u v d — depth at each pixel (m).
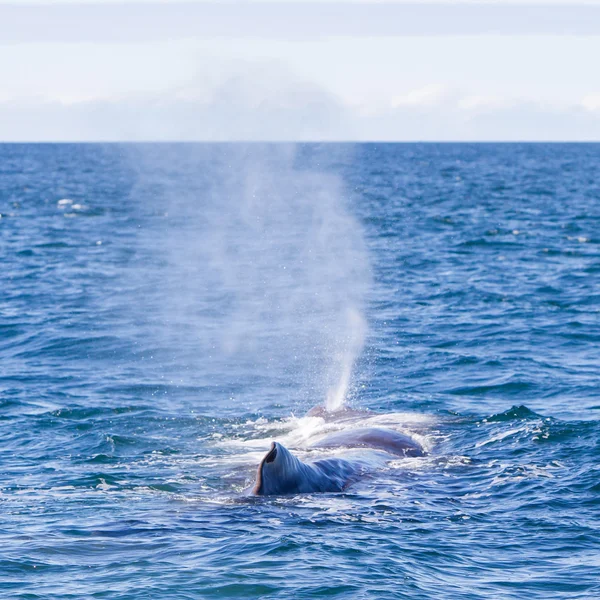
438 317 118.31
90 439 67.12
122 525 46.41
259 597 37.72
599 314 118.81
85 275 158.88
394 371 91.00
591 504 50.91
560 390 81.56
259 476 51.94
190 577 39.59
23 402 78.44
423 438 66.44
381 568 40.91
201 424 72.31
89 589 38.31
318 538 44.62
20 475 57.16
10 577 39.50
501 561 42.38
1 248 195.50
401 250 191.50
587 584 39.69
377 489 53.56
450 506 50.59
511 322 113.94
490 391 82.25
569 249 189.50
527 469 57.62
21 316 120.12
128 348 102.44
